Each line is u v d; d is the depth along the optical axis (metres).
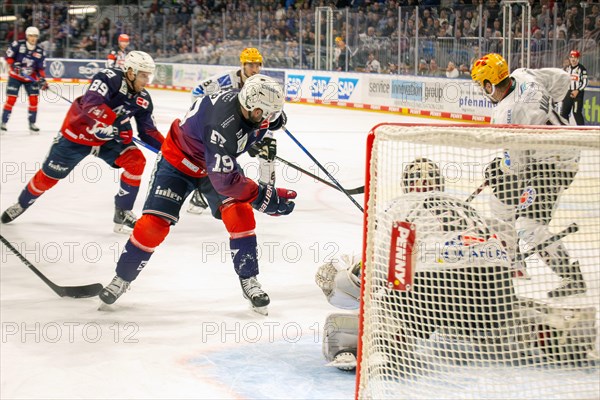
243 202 5.25
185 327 5.22
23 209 8.05
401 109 21.23
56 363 4.57
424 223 4.11
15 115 19.20
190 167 5.42
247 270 5.46
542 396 3.73
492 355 4.24
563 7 17.25
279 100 4.91
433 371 3.85
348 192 7.27
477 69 5.71
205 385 4.25
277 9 27.62
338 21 23.09
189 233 7.93
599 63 16.61
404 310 4.26
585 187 4.46
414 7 20.70
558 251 4.72
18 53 15.44
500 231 4.28
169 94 28.00
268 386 4.24
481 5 19.03
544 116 5.56
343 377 4.38
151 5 32.19
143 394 4.13
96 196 9.79
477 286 4.28
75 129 7.38
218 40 27.86
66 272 6.56
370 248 3.84
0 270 6.59
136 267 5.46
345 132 17.08
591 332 4.13
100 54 30.64
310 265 6.78
